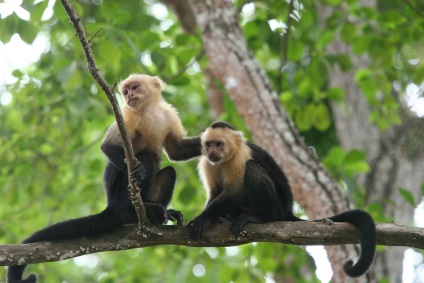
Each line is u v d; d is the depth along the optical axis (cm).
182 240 905
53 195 1773
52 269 1596
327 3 1661
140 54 1375
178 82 1484
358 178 1642
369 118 1584
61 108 1558
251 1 1496
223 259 1584
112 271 1733
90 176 1705
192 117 1786
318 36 1642
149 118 1053
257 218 966
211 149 1005
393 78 1585
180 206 1723
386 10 1656
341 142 1725
